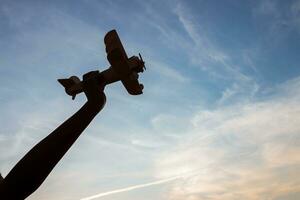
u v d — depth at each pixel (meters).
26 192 3.26
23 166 3.24
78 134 3.50
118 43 4.18
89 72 4.27
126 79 4.28
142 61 4.42
